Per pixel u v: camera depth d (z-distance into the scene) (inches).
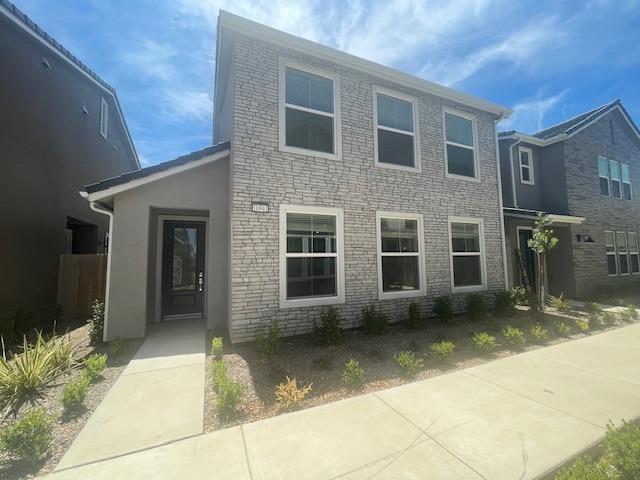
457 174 329.7
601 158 494.3
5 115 272.7
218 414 121.0
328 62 261.4
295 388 133.1
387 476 84.7
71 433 109.0
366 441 101.3
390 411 121.2
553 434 104.3
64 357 167.3
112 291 223.8
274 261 227.1
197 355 190.9
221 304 248.2
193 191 248.5
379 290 268.4
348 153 264.2
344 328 250.1
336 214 255.4
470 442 100.0
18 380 136.0
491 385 145.5
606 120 511.8
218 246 251.4
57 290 332.8
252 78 231.1
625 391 138.6
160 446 100.5
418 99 307.9
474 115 346.9
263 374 161.8
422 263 294.0
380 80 286.7
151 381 152.9
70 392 124.6
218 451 97.6
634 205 531.5
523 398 131.9
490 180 349.7
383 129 288.2
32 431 94.7
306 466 89.7
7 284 271.6
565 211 439.2
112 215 228.1
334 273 252.5
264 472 87.4
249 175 224.5
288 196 236.2
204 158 239.3
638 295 460.8
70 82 377.7
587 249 441.1
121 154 588.1
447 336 232.2
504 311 304.7
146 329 239.0
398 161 293.4
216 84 336.8
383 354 191.9
